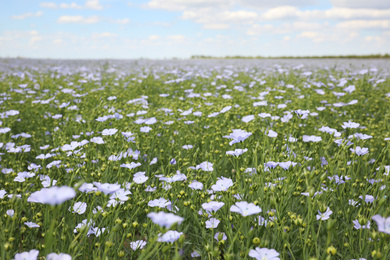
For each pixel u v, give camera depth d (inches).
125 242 93.4
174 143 153.5
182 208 98.7
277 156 108.4
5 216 91.4
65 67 538.0
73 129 173.8
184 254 89.1
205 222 85.2
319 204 77.1
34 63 645.3
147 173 132.0
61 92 261.7
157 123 177.6
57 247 81.4
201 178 110.0
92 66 590.9
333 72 425.4
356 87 291.1
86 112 185.2
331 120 201.3
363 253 77.3
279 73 411.5
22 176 106.6
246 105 219.9
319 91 229.8
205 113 193.0
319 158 118.3
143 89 315.6
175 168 131.2
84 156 117.9
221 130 167.3
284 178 97.9
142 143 148.5
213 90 301.6
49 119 199.8
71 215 92.7
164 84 337.7
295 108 191.8
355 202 97.4
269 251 66.7
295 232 89.6
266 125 170.1
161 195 98.0
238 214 83.0
